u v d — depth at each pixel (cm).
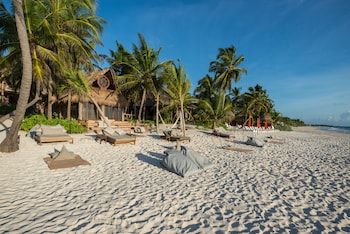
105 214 296
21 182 406
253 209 333
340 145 1289
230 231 267
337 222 302
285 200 374
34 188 379
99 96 1617
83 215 291
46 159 582
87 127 1355
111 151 751
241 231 269
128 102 1953
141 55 1573
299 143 1311
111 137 883
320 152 942
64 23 977
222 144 1062
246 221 295
